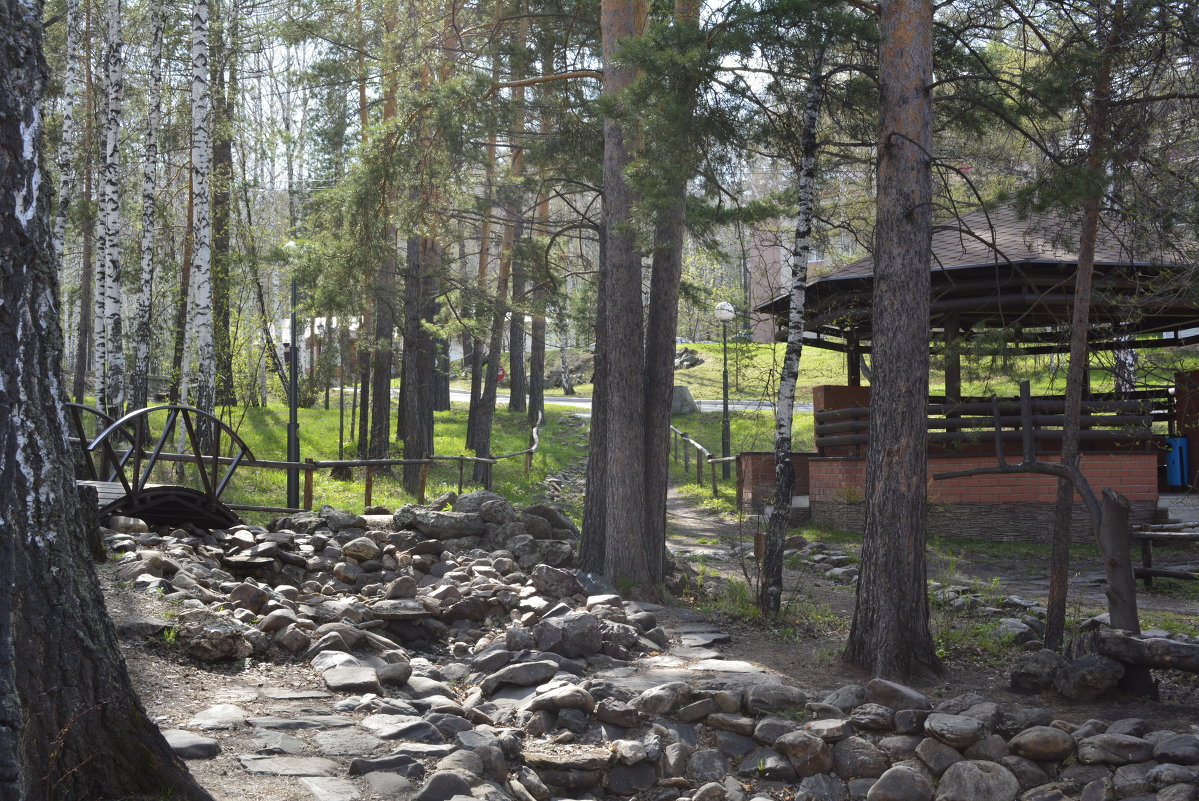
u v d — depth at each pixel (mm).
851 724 6719
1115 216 9742
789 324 10086
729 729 6781
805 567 14266
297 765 5004
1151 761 5992
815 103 9906
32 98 3453
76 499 3971
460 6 16734
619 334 10984
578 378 53562
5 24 3332
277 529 11617
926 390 8164
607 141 11273
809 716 6859
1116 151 9016
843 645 9023
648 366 11547
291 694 6289
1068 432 8992
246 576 9523
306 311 16828
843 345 19719
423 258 20688
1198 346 19219
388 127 14523
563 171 15172
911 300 8117
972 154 11102
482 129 13797
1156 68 9141
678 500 23047
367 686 6543
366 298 18562
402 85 17266
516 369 39281
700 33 8641
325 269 15977
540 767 6098
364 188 14594
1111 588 7641
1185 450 18766
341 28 22094
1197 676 8055
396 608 8617
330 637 7359
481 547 11602
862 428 17828
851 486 17406
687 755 6547
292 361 14117
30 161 3467
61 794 3719
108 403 18500
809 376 35938
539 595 9766
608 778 6281
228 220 23031
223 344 21047
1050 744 6211
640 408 11016
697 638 8906
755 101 9766
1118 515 7668
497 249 24312
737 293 18516
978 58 9539
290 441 13766
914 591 8000
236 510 13805
